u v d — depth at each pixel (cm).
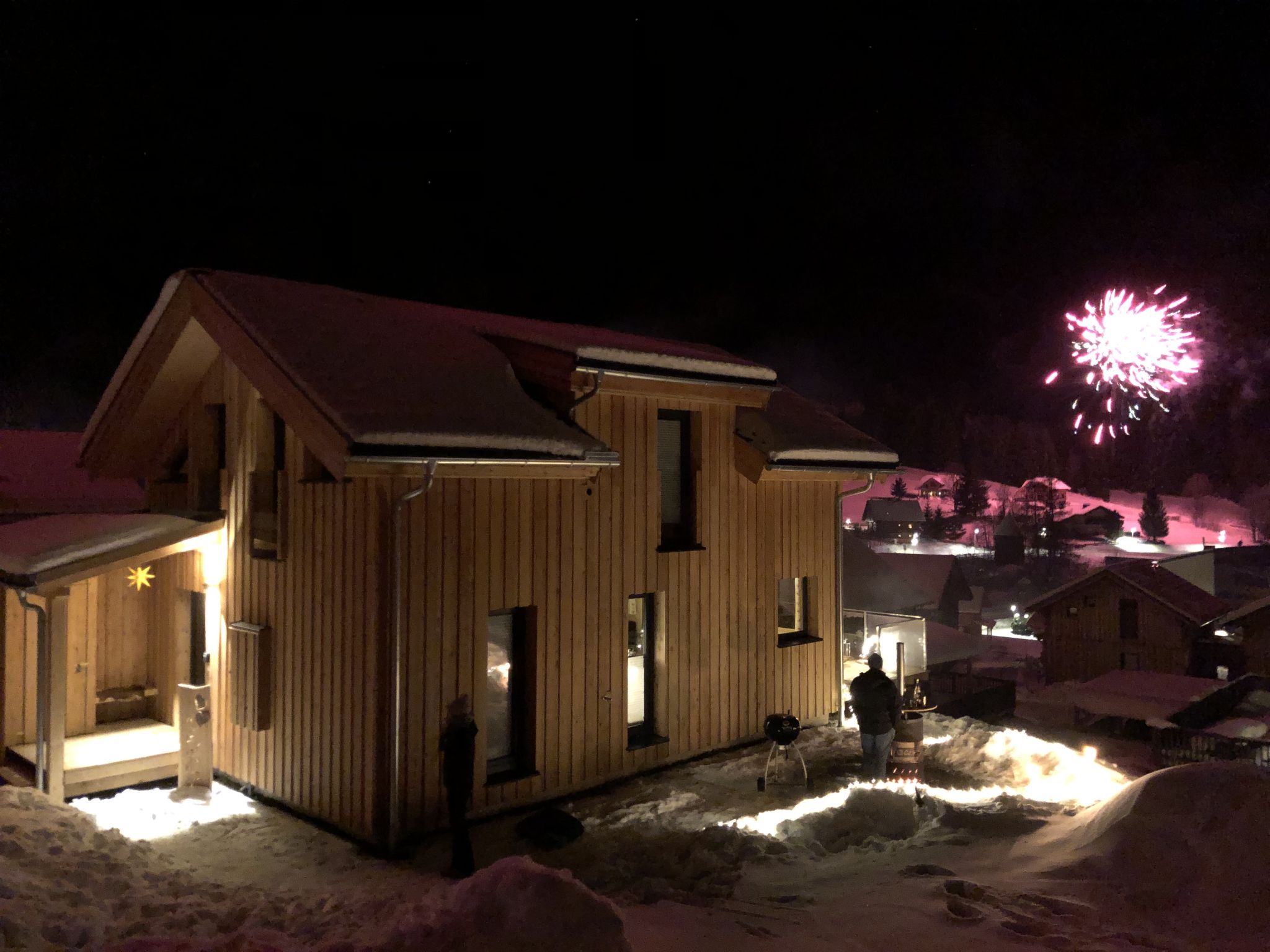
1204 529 12900
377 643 852
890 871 701
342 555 896
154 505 1207
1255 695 3328
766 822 886
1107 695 3062
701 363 1132
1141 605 4016
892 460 1402
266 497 1016
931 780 1087
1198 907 580
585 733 1021
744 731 1227
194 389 1125
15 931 493
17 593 967
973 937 546
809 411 1458
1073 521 12412
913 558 5156
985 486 14450
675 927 584
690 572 1159
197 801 961
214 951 495
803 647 1333
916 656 1645
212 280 985
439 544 888
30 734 1053
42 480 1647
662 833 874
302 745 935
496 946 488
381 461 774
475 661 914
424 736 870
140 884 644
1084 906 598
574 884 529
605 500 1055
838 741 1265
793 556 1318
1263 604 3725
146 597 1200
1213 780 686
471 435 843
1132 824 668
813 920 597
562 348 994
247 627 996
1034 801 942
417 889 726
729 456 1228
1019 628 6681
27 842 657
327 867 795
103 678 1159
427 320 1100
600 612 1044
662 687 1120
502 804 933
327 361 878
